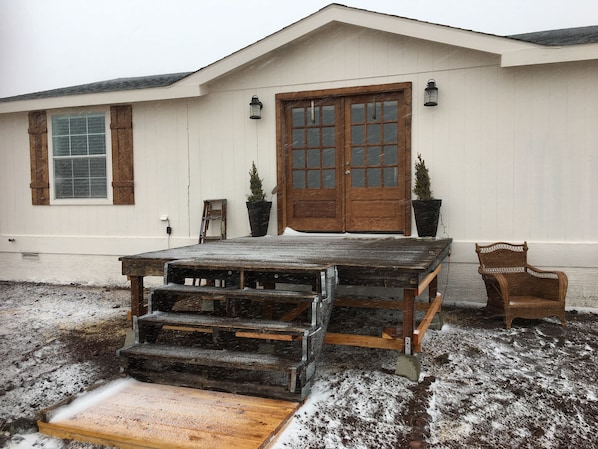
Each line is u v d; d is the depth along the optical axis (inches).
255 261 146.1
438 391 125.1
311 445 97.9
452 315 207.3
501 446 97.9
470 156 225.5
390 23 222.8
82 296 263.1
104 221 291.0
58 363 153.9
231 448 91.5
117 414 107.1
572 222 212.8
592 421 108.3
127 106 280.7
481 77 222.2
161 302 140.7
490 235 224.1
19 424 105.5
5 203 312.7
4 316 218.5
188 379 122.4
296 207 259.4
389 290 234.2
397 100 238.7
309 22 235.9
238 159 263.4
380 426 106.3
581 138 210.4
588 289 210.4
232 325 124.0
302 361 116.6
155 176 279.0
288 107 257.1
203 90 259.0
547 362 146.5
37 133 300.2
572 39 211.9
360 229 248.7
